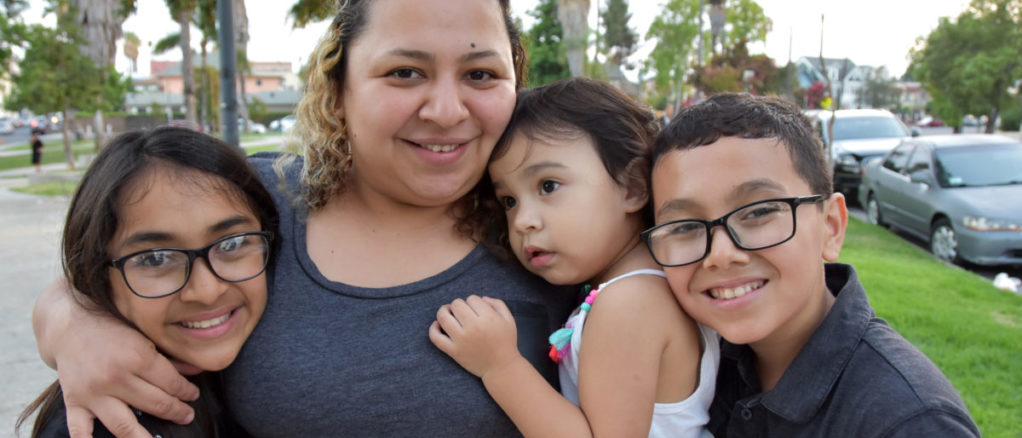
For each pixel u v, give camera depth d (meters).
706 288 1.39
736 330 1.38
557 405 1.41
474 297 1.47
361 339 1.42
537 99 1.55
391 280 1.49
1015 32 28.58
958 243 7.21
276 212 1.53
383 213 1.55
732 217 1.34
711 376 1.55
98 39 19.69
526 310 1.55
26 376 4.04
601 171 1.50
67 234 1.35
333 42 1.46
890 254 7.30
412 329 1.45
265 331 1.45
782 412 1.43
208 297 1.32
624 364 1.41
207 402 1.48
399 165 1.42
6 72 18.56
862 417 1.31
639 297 1.44
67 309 1.38
